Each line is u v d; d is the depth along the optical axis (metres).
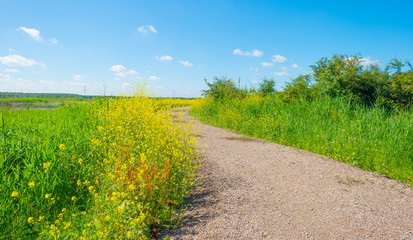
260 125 10.94
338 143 7.75
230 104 15.62
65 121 7.16
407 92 13.02
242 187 4.96
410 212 4.16
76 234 2.85
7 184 3.45
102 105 8.51
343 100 12.24
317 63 15.41
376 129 8.14
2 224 3.00
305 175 5.82
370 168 6.36
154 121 6.99
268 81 20.22
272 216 3.88
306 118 11.03
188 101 36.28
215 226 3.48
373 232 3.52
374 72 13.32
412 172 5.94
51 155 4.29
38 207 3.41
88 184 4.07
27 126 6.20
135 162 4.68
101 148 5.28
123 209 2.98
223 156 7.02
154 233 3.27
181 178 4.77
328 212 4.09
